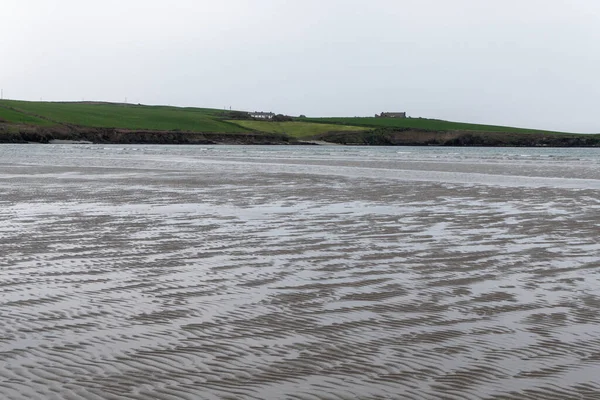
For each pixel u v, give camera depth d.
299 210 21.73
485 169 49.34
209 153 90.31
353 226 18.02
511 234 16.67
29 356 7.35
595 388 6.50
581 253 14.04
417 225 18.27
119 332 8.31
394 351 7.64
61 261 13.00
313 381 6.67
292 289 10.79
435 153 101.00
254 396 6.27
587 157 83.12
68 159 62.72
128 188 29.75
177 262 12.99
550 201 24.92
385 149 132.88
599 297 10.22
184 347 7.73
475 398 6.25
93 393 6.27
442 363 7.23
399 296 10.35
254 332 8.38
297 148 134.88
